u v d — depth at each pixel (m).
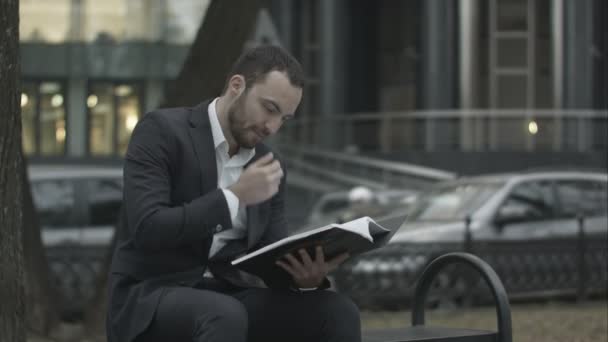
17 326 5.01
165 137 4.62
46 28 41.94
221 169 4.70
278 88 4.51
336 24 41.59
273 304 4.64
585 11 38.94
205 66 9.60
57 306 10.41
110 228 14.42
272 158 4.52
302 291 4.71
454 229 14.07
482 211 14.38
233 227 4.78
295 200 34.09
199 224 4.38
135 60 42.00
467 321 11.80
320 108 41.50
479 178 15.55
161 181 4.55
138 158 4.58
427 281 5.54
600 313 12.08
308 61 42.91
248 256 4.48
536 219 14.46
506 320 4.93
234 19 9.57
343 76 41.62
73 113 42.00
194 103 9.63
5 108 4.98
